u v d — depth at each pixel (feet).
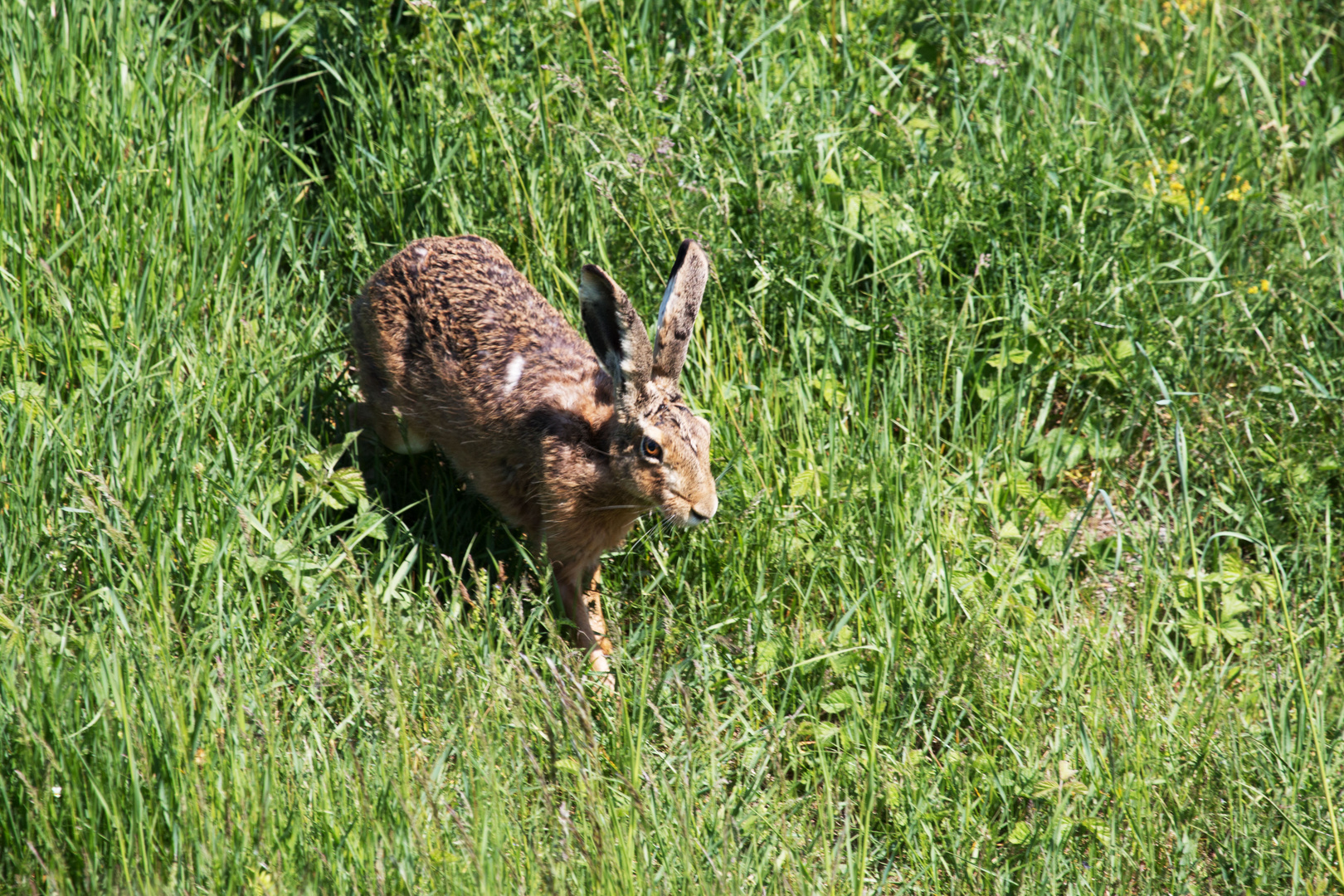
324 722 23.95
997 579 29.22
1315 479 32.48
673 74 37.76
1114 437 34.76
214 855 19.67
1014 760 25.91
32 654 21.61
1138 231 36.35
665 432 26.30
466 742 23.08
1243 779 25.81
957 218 35.50
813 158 36.42
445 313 29.19
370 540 29.17
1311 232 38.22
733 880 21.45
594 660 28.48
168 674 21.48
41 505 25.20
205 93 35.76
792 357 32.71
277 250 33.88
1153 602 29.07
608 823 22.09
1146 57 44.68
